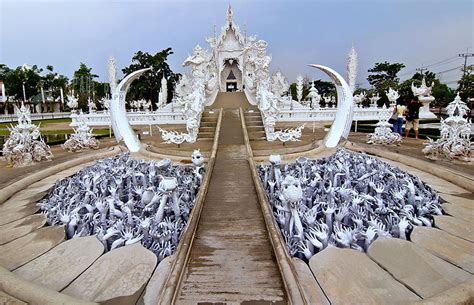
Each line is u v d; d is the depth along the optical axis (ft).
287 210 28.12
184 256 22.03
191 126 65.05
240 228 27.27
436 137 78.54
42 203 35.73
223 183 38.42
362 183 39.14
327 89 310.86
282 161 51.13
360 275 21.08
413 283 20.30
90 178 40.34
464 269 22.09
